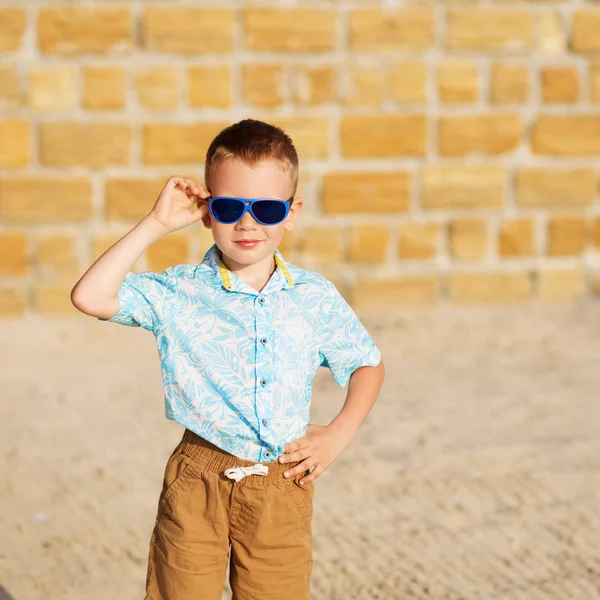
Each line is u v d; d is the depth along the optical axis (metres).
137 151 8.45
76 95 8.38
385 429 5.89
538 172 8.77
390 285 8.74
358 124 8.58
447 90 8.62
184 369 2.82
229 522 2.84
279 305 2.88
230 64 8.45
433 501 4.84
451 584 4.01
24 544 4.36
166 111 8.46
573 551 4.30
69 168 8.43
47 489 4.98
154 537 2.90
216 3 8.39
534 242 8.83
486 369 7.11
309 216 8.64
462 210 8.73
